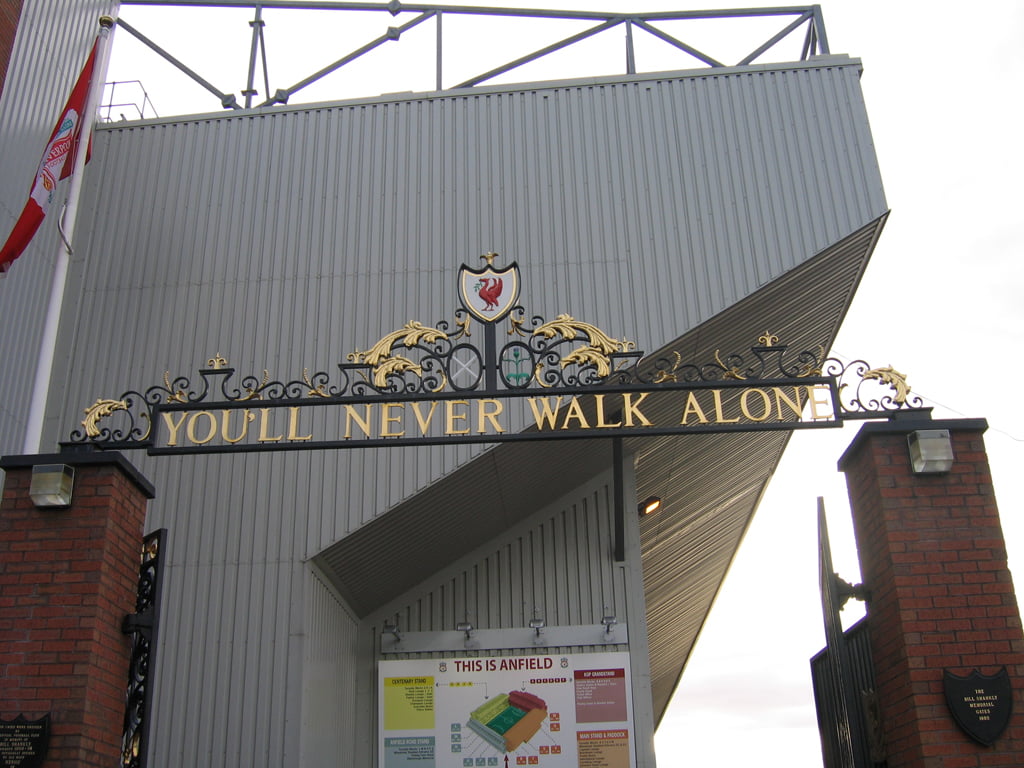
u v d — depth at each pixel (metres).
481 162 14.28
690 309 13.19
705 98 14.44
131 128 14.84
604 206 13.86
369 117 14.74
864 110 14.16
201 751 11.38
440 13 15.59
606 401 13.22
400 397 8.53
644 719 13.58
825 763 11.04
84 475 8.12
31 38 13.02
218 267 13.86
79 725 7.30
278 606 11.95
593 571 14.46
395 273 13.67
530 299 13.38
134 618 8.13
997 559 7.89
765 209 13.66
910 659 7.62
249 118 14.84
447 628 14.27
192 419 9.66
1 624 7.62
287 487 12.50
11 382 12.37
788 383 8.48
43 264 13.39
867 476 8.44
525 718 13.51
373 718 13.88
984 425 8.27
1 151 12.25
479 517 13.79
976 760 7.33
